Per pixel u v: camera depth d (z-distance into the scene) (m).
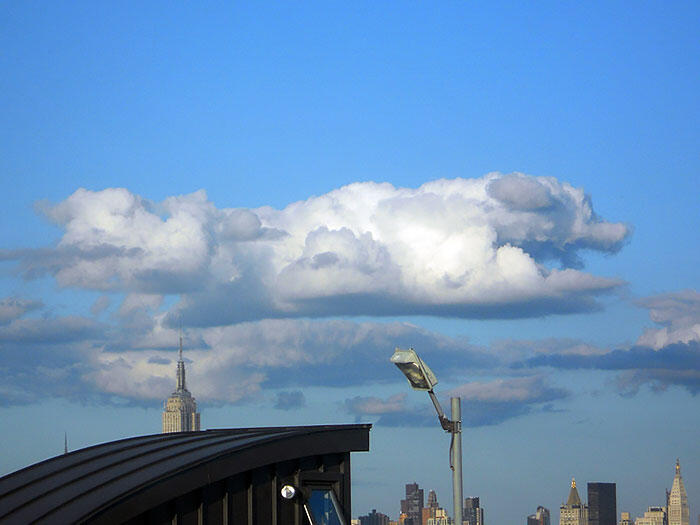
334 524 31.75
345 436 36.66
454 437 31.59
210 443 32.91
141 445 33.94
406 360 31.20
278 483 33.69
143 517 28.84
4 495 28.97
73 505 27.06
